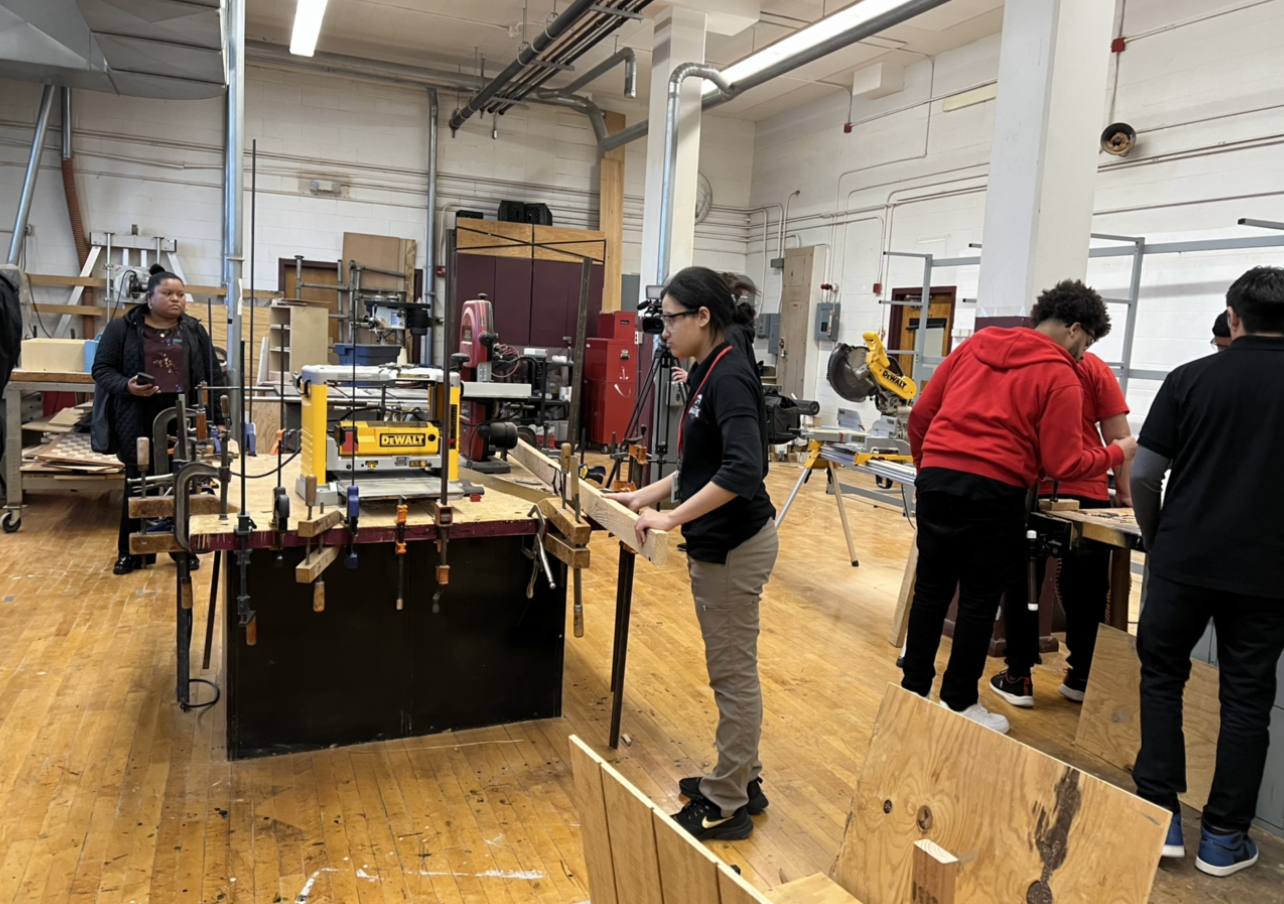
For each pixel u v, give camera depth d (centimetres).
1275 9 491
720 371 187
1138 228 570
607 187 932
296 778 221
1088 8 326
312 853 191
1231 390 183
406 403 252
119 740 237
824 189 899
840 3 644
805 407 481
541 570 254
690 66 614
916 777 126
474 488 240
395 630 240
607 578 422
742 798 203
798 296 923
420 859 191
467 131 895
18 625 320
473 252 832
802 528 564
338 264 844
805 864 197
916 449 264
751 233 1021
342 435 225
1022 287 336
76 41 469
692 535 191
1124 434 281
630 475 271
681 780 222
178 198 796
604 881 104
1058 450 224
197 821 200
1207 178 529
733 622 193
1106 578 288
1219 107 522
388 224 875
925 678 244
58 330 749
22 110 740
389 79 831
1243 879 197
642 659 317
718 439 192
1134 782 228
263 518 210
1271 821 218
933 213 759
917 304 677
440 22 754
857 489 485
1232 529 183
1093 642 290
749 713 197
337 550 208
